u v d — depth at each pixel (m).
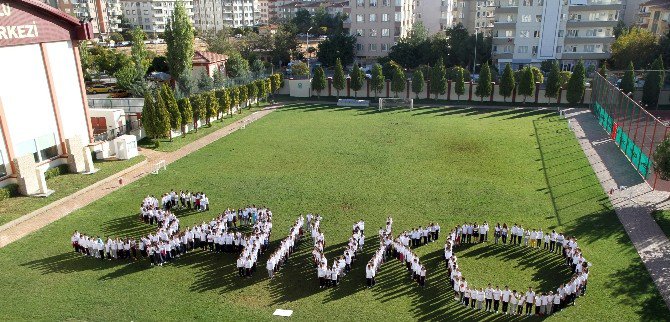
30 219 31.69
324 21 151.12
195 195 33.72
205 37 119.00
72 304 22.47
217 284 24.52
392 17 100.00
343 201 34.53
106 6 161.38
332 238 29.17
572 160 42.38
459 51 93.06
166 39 72.75
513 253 27.39
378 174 39.88
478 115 61.22
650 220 30.36
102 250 26.81
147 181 38.78
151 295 23.38
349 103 68.88
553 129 53.09
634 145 40.66
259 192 36.31
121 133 46.28
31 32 36.34
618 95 48.59
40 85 37.59
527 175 39.12
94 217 32.06
